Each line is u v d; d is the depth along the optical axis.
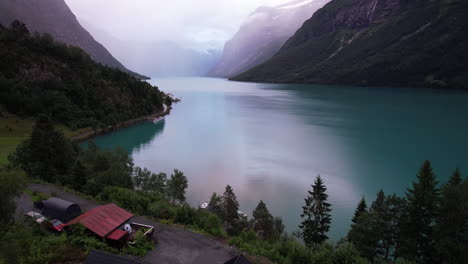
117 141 131.00
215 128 164.00
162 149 120.44
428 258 43.53
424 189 44.38
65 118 132.62
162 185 64.94
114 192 51.28
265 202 72.69
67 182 59.28
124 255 34.06
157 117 190.75
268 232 50.53
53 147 67.31
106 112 154.00
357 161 106.06
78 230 35.78
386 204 46.88
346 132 150.50
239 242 39.81
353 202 74.19
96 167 67.25
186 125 172.38
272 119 189.75
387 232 46.47
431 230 44.06
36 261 29.53
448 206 41.72
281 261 36.47
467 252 38.06
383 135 143.25
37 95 130.25
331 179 89.56
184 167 98.62
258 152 117.12
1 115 116.31
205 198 74.00
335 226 61.56
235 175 91.44
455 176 48.53
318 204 52.59
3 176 33.78
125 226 38.53
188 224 44.50
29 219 37.69
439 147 123.00
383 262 38.19
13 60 136.25
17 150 65.88
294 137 141.25
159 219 44.97
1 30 149.88
